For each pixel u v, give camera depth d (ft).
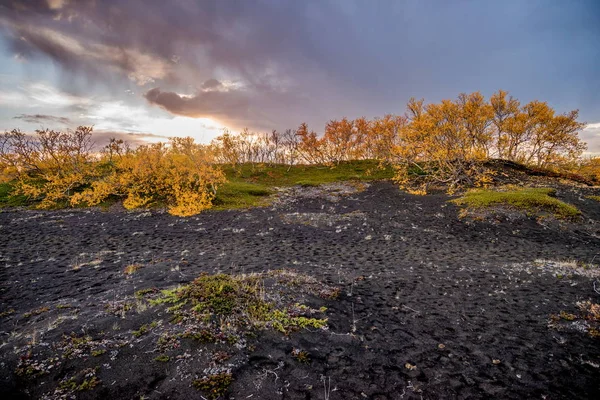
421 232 58.13
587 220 63.16
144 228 60.23
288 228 61.52
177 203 81.05
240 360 16.52
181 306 21.54
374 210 78.89
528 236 54.39
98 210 76.59
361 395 15.40
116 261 38.75
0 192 90.48
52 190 87.20
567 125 116.37
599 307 25.12
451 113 97.09
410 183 111.65
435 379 17.10
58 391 13.93
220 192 94.43
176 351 16.75
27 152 97.76
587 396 15.97
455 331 22.53
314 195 101.19
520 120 122.11
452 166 103.65
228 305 21.61
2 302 25.79
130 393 14.02
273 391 14.84
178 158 95.45
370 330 21.84
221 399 13.99
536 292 29.30
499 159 124.88
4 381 14.35
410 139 102.94
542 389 16.47
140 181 88.63
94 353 16.34
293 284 28.04
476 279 33.60
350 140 161.99
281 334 19.43
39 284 30.22
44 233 55.21
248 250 46.11
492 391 16.28
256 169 147.02
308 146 162.20
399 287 31.24
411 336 21.65
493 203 71.92
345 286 30.53
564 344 20.54
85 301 24.48
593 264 38.40
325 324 21.54
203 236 54.75
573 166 128.77
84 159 97.86
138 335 18.16
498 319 24.30
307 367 16.88
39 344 17.12
